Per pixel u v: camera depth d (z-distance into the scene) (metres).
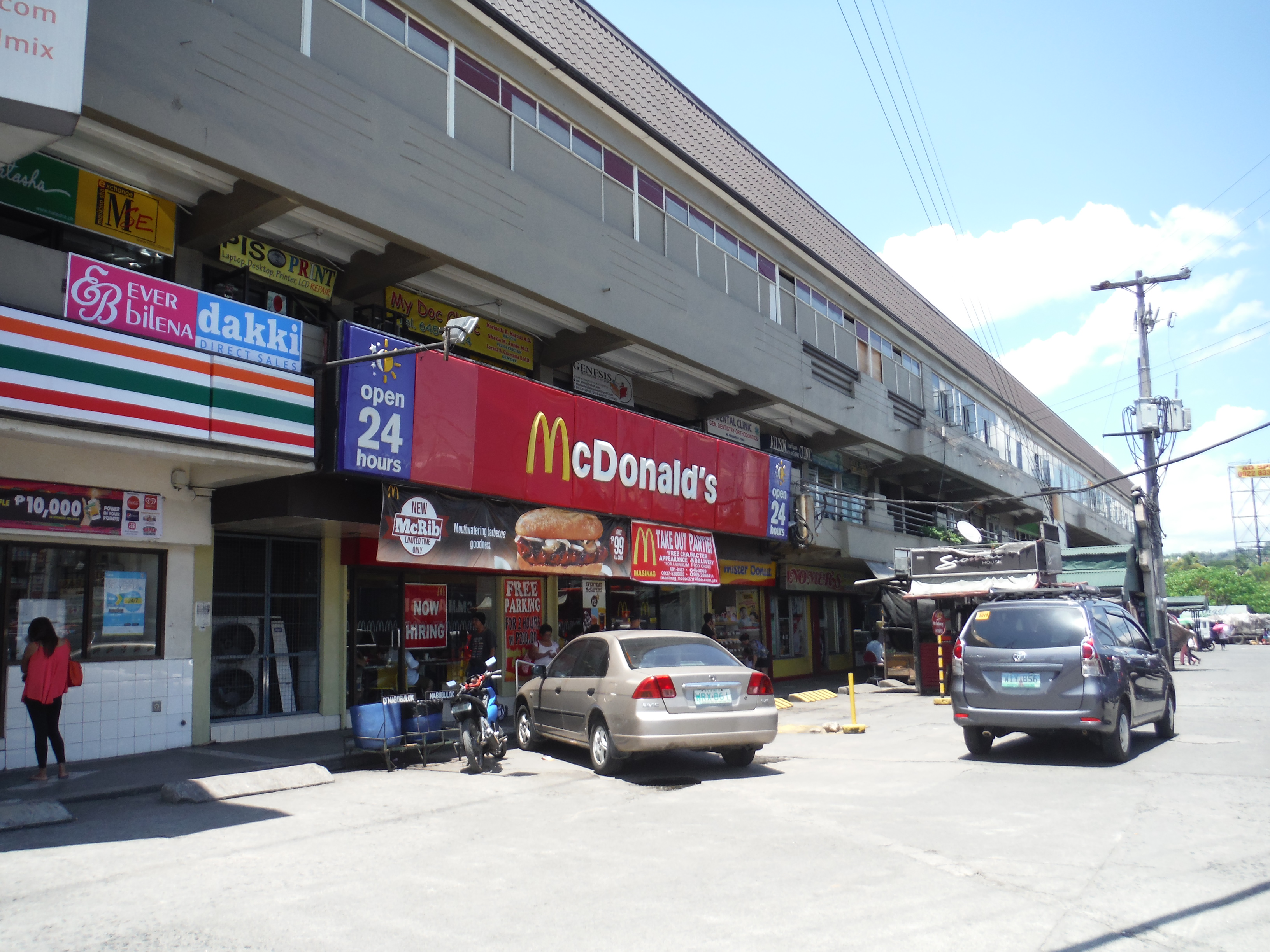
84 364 8.69
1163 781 8.20
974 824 6.70
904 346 28.62
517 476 13.61
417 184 12.09
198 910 4.96
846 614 29.45
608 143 16.39
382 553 11.50
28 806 7.27
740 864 5.75
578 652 11.05
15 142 7.34
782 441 23.94
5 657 9.81
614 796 8.41
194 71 9.58
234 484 11.45
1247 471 105.81
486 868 5.80
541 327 16.20
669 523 17.17
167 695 11.16
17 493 9.80
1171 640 29.06
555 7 15.67
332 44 11.41
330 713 13.09
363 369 11.20
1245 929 4.41
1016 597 11.54
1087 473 50.88
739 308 19.12
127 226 10.41
